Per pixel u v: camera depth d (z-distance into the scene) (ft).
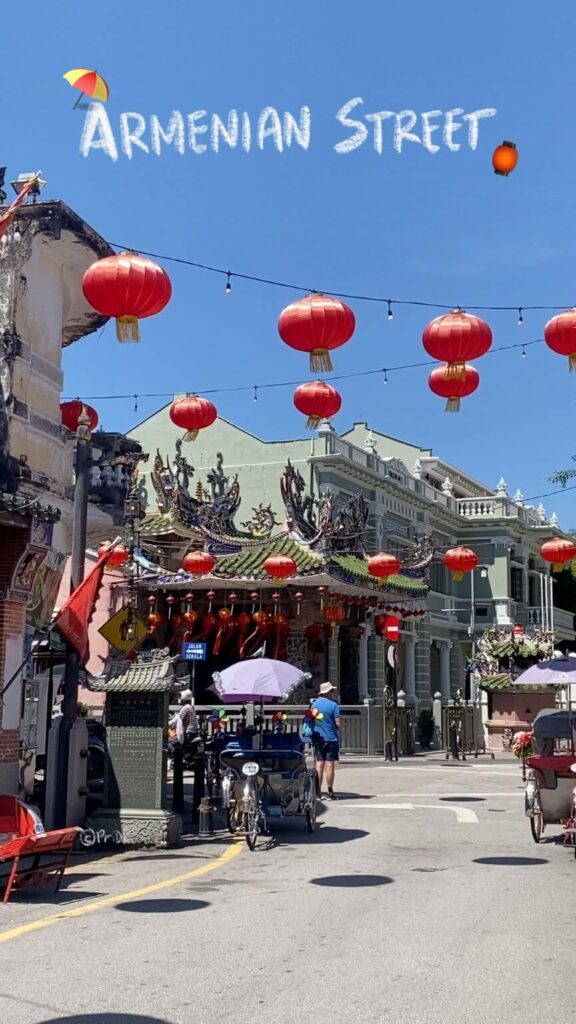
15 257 43.55
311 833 41.04
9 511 38.60
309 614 84.02
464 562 69.26
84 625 37.19
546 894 27.99
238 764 40.78
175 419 43.34
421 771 70.69
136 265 28.40
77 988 18.71
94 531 55.77
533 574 158.10
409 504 124.57
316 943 22.24
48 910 25.96
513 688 94.63
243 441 111.75
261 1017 16.92
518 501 150.10
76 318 53.67
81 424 38.73
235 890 28.81
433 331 32.45
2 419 42.24
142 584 77.97
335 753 53.67
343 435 147.23
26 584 40.75
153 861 34.27
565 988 18.72
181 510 83.76
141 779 37.32
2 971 19.92
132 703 37.83
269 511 87.25
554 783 37.91
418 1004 17.66
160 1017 16.92
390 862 33.86
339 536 82.07
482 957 20.94
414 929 23.59
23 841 26.71
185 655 76.18
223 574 76.02
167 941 22.43
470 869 32.32
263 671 42.91
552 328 32.94
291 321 30.81
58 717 37.55
